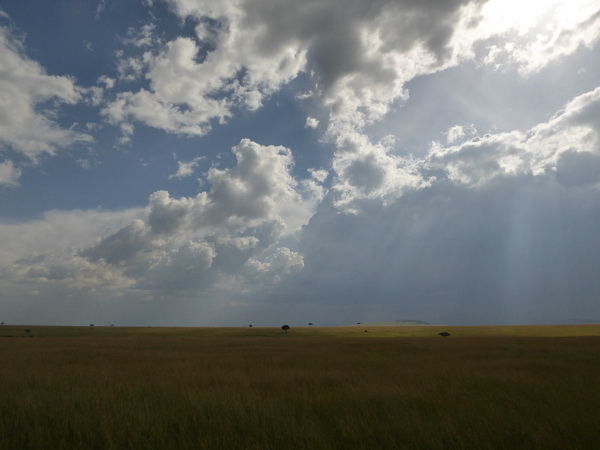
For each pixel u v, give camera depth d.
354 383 14.16
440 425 8.40
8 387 13.35
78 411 9.78
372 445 7.34
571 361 20.48
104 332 113.88
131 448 7.21
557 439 7.38
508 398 10.91
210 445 7.28
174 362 22.19
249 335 88.94
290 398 11.45
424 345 36.06
